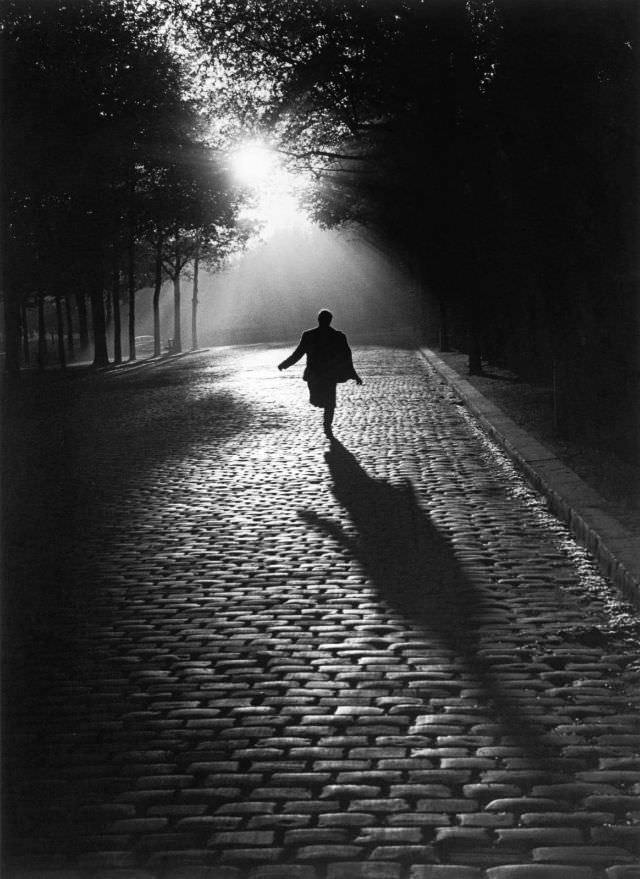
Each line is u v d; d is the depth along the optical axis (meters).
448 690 5.50
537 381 24.06
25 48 34.03
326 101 25.98
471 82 20.48
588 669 5.79
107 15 35.50
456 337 42.06
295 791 4.34
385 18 22.66
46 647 6.46
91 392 31.64
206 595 7.59
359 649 6.24
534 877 3.63
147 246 63.94
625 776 4.40
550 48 13.66
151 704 5.42
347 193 38.00
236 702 5.41
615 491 9.84
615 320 13.83
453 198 25.42
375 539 9.26
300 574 8.10
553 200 13.92
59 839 4.02
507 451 13.98
